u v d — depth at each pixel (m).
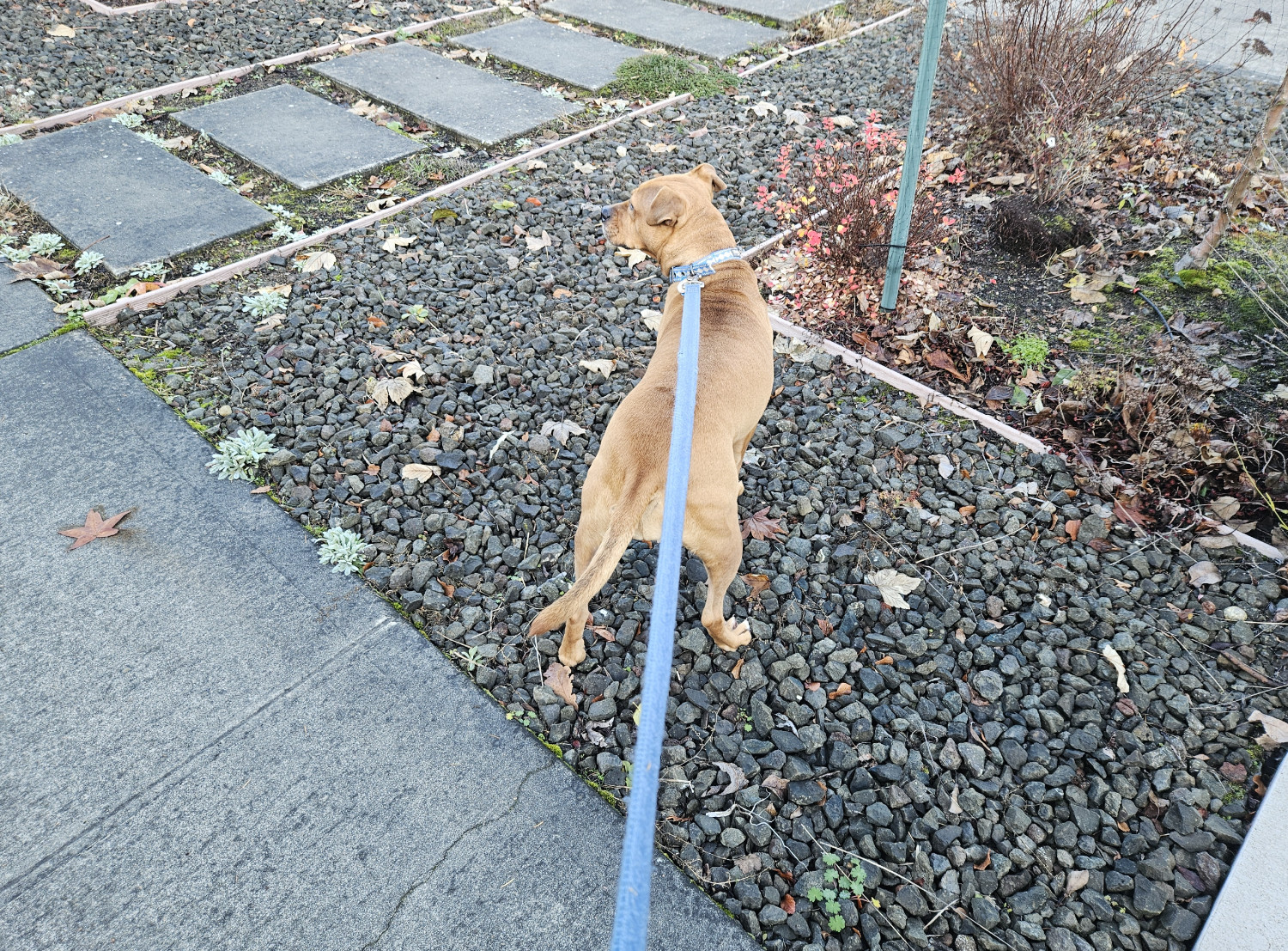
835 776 1.54
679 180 1.94
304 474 1.96
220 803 1.44
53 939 1.30
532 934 1.33
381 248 2.64
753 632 1.73
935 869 1.43
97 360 2.19
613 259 2.68
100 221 2.61
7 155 2.86
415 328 2.38
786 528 1.93
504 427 2.11
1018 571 1.86
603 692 1.62
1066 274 2.60
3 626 1.65
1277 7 4.22
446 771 1.50
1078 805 1.50
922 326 2.40
